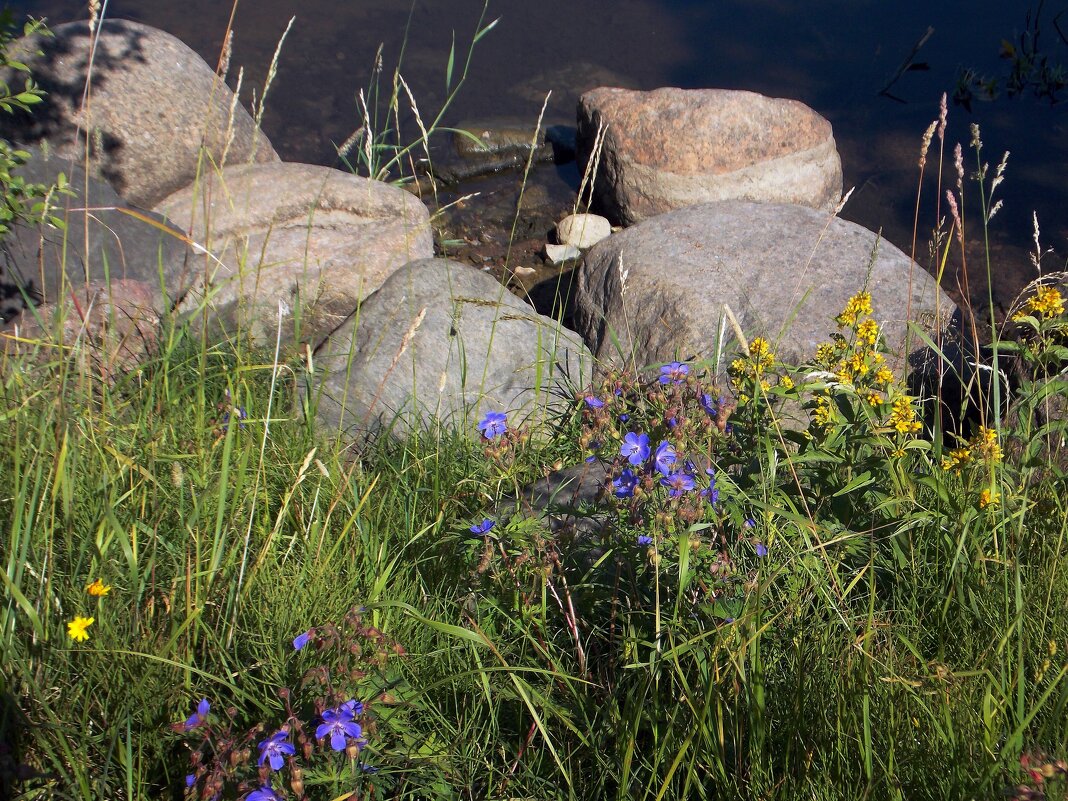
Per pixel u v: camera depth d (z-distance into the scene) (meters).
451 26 10.39
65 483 2.54
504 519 2.96
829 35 10.42
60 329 3.15
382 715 2.31
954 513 2.83
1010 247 7.14
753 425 3.06
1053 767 1.84
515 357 4.81
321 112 8.80
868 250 5.31
